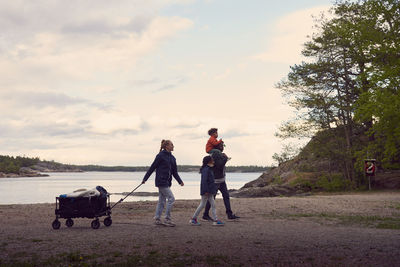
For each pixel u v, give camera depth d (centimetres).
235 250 585
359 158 2494
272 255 549
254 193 2961
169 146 891
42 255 554
